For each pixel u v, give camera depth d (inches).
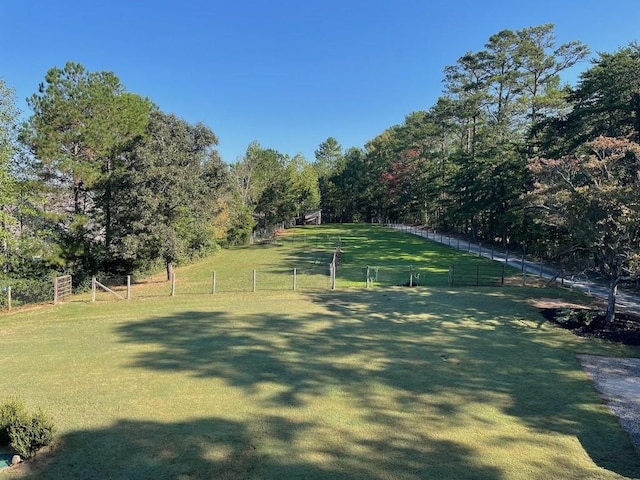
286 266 1289.4
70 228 963.3
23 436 258.2
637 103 856.9
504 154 1547.7
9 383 387.2
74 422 308.3
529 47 1581.0
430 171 2394.2
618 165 609.9
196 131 1430.9
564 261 663.8
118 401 344.8
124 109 1061.1
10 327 612.1
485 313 645.9
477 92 1834.4
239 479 237.6
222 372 410.0
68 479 239.5
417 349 480.4
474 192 1662.2
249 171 2242.9
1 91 770.2
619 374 407.2
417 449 271.4
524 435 291.6
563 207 594.9
